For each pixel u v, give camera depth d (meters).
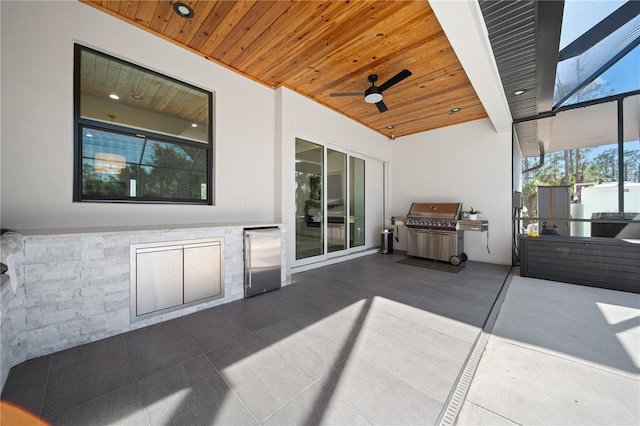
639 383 1.61
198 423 1.31
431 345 2.05
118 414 1.36
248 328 2.32
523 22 2.21
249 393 1.52
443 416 1.35
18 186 2.13
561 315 2.63
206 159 3.36
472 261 5.22
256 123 3.82
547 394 1.52
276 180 4.00
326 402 1.45
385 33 2.77
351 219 5.65
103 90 2.60
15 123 2.12
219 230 2.87
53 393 1.50
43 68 2.23
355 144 5.42
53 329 1.91
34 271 1.83
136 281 2.29
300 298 3.09
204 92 3.33
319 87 4.06
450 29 2.22
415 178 6.15
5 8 2.06
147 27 2.76
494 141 5.04
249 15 2.55
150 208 2.85
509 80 3.26
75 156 2.43
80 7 2.40
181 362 1.81
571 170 4.47
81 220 2.43
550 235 4.29
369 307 2.81
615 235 3.98
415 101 4.41
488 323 2.43
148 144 2.89
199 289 2.71
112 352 1.93
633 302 2.97
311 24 2.65
